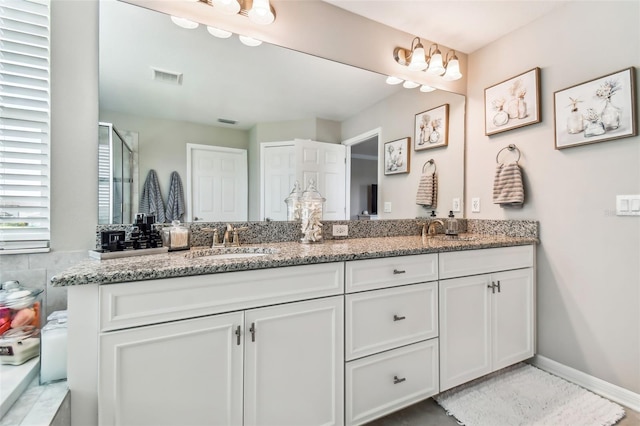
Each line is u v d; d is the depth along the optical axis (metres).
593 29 1.68
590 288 1.71
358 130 2.03
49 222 1.27
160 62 1.49
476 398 1.62
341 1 1.83
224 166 1.65
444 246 1.57
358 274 1.34
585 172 1.72
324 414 1.25
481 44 2.25
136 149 1.45
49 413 0.84
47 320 1.18
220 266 1.04
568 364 1.81
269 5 1.57
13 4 1.23
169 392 0.98
